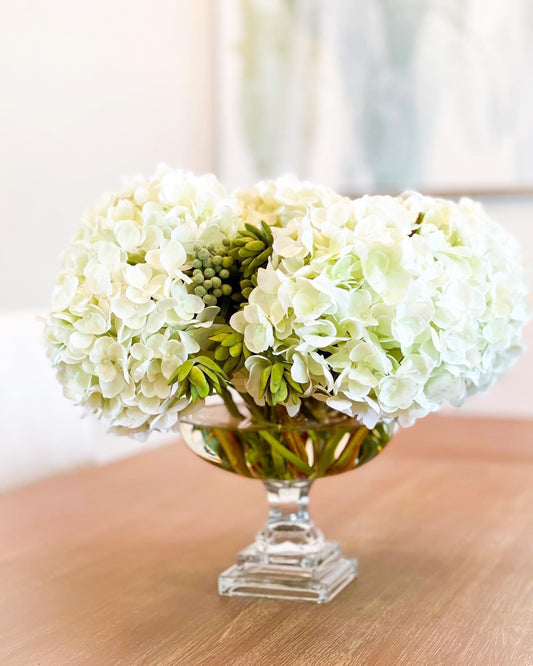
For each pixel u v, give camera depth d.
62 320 0.81
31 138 2.47
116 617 0.84
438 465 1.43
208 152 2.59
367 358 0.76
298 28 2.46
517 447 1.55
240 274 0.82
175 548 1.05
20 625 0.83
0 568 0.99
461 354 0.81
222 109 2.56
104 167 2.61
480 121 2.27
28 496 1.30
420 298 0.76
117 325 0.79
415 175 2.35
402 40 2.34
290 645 0.76
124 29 2.60
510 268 0.88
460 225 0.85
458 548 1.03
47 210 2.52
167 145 2.62
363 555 1.01
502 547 1.03
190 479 1.37
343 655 0.74
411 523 1.13
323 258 0.75
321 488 1.31
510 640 0.77
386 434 0.94
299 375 0.76
